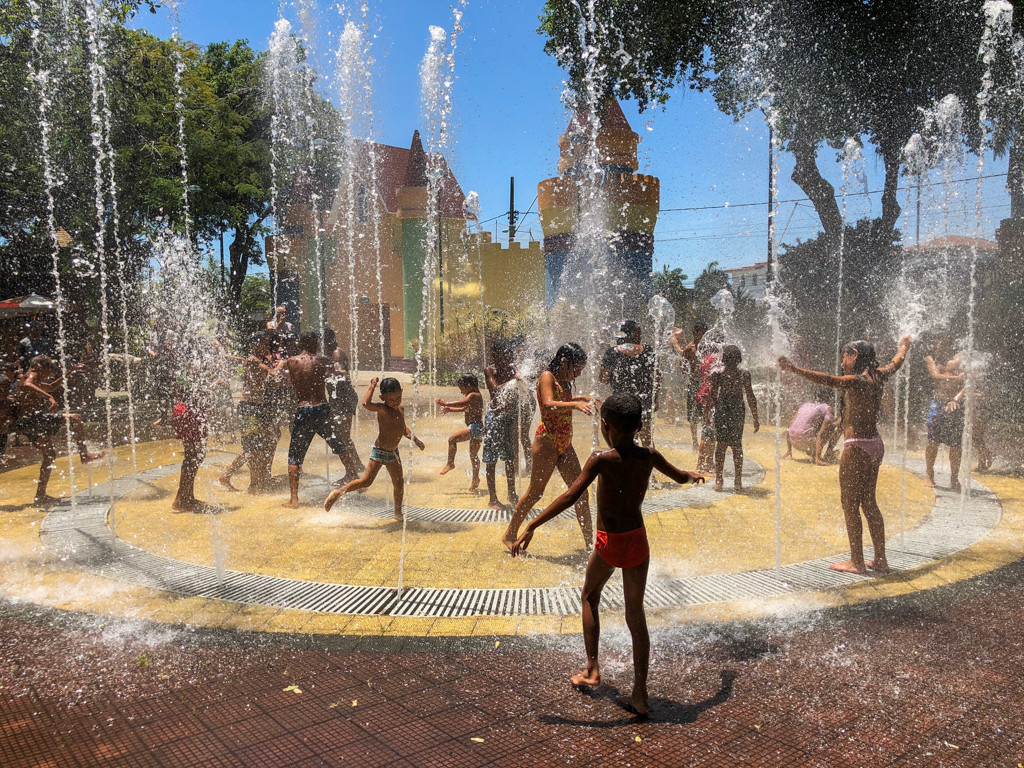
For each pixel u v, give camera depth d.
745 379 7.00
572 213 16.22
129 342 15.73
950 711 2.85
